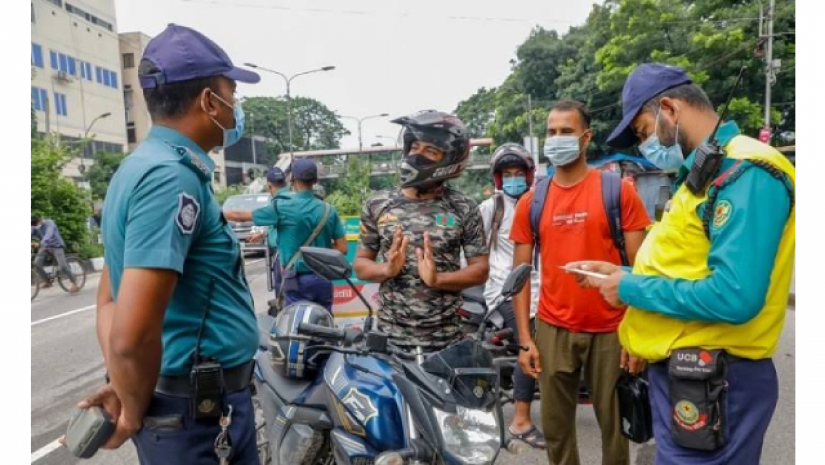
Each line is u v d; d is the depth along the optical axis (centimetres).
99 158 3372
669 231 180
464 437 173
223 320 177
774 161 161
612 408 255
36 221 1338
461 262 287
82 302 966
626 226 252
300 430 242
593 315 253
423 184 248
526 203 279
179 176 158
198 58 172
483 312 385
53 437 400
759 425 171
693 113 185
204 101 174
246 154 6241
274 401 267
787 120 2011
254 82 190
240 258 189
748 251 155
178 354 168
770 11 1664
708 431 167
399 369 199
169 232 152
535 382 368
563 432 273
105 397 164
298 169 486
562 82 2997
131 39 4469
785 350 525
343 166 4462
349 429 205
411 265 244
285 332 249
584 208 255
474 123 5934
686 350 172
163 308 152
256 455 194
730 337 168
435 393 180
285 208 481
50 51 3362
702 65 1912
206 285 172
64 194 1522
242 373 183
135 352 147
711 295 159
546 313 270
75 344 667
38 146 1545
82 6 3647
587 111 264
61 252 1066
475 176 3588
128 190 155
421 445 181
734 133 177
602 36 2812
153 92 172
